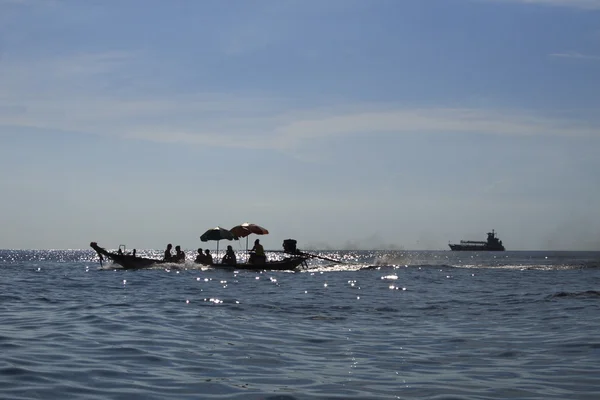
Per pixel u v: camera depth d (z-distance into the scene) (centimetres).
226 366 1102
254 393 917
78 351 1208
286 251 4969
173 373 1040
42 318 1672
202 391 923
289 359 1172
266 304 2136
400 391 939
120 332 1448
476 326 1630
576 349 1279
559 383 990
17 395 878
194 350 1242
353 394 919
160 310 1888
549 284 3359
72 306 1977
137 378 998
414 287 3067
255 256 4616
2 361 1091
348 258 12325
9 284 2986
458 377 1033
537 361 1166
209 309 1947
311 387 959
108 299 2230
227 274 3956
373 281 3516
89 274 3916
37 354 1166
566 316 1811
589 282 3556
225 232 4597
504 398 901
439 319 1780
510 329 1569
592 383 989
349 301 2289
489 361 1167
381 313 1917
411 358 1193
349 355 1218
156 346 1276
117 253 4616
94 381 971
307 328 1570
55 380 971
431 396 909
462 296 2539
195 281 3275
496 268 5722
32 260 9656
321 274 4194
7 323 1571
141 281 3241
